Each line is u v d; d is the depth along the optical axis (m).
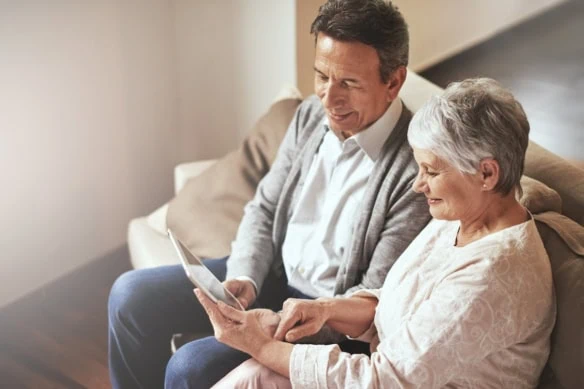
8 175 2.17
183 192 2.10
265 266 1.68
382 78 1.43
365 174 1.54
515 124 1.12
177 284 1.64
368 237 1.50
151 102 2.69
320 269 1.60
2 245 2.22
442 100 1.14
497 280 1.11
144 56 2.59
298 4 2.46
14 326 2.30
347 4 1.37
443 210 1.20
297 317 1.31
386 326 1.30
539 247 1.17
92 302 2.44
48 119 2.25
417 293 1.23
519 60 4.13
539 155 1.49
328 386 1.17
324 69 1.42
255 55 2.63
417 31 3.86
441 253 1.24
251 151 2.07
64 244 2.44
